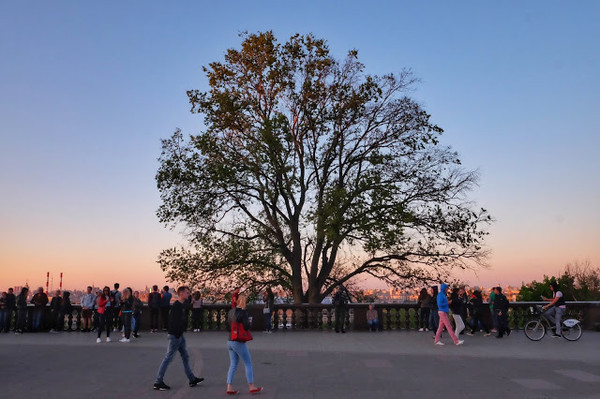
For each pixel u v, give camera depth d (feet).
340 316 67.41
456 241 86.84
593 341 55.01
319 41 88.99
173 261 85.10
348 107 88.89
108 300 55.77
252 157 82.53
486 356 43.14
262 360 41.14
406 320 70.90
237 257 84.43
